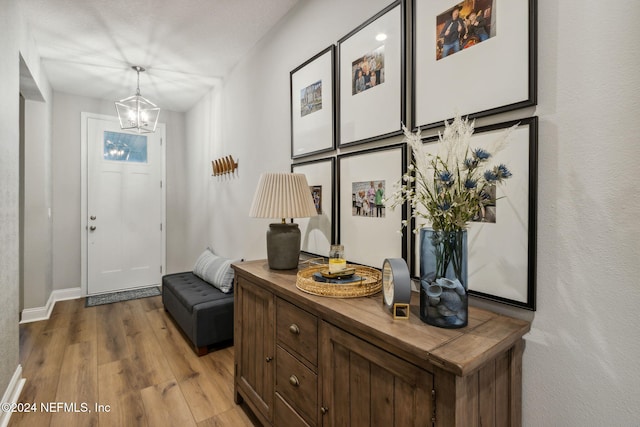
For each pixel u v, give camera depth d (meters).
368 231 1.55
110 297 3.84
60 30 2.41
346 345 1.04
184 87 3.60
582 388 0.89
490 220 1.08
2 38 1.72
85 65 3.01
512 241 1.02
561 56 0.92
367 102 1.54
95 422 1.64
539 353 0.97
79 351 2.42
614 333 0.83
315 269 1.52
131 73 3.20
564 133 0.91
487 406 0.86
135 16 2.24
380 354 0.92
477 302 1.14
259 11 2.20
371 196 1.53
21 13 2.12
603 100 0.84
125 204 4.14
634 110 0.80
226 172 3.25
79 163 3.86
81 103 3.86
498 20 1.04
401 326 0.93
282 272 1.64
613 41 0.83
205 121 3.83
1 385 1.69
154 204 4.35
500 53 1.04
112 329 2.86
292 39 2.16
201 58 2.90
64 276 3.77
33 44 2.49
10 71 1.86
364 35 1.54
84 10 2.16
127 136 4.16
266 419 1.50
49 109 3.41
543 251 0.96
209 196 3.75
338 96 1.72
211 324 2.39
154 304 3.58
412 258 1.34
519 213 1.00
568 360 0.91
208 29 2.43
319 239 1.90
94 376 2.08
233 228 3.10
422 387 0.81
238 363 1.79
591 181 0.87
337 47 1.74
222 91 3.33
